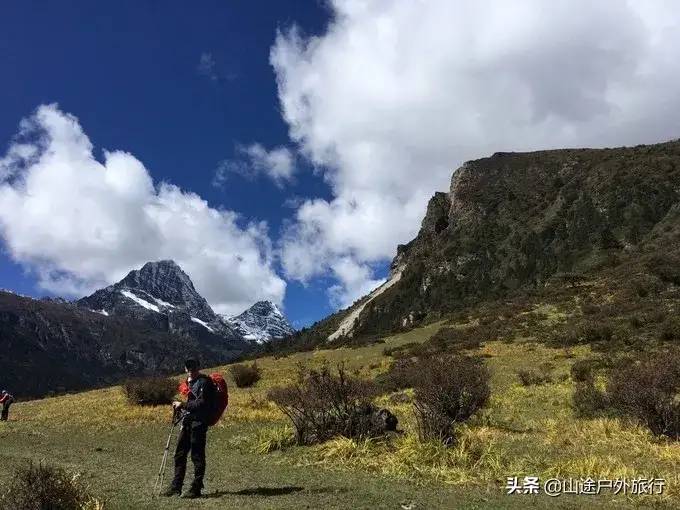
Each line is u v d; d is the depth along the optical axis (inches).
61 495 253.4
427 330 2252.7
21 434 714.2
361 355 1969.7
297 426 495.8
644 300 1616.6
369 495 294.2
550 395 808.3
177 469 301.1
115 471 388.2
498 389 941.2
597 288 1975.9
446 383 523.2
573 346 1350.9
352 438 451.2
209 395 302.8
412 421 597.0
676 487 306.2
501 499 290.7
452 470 353.1
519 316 1902.1
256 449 492.4
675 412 491.2
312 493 300.8
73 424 810.2
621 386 552.7
